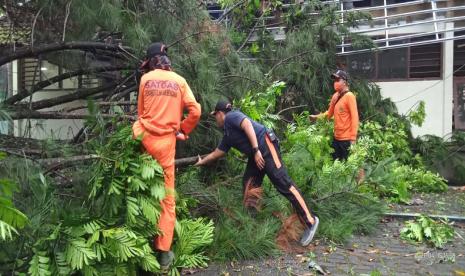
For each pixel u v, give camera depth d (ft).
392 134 26.71
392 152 25.49
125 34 16.22
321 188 17.06
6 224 7.42
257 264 13.44
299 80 24.76
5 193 8.38
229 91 18.49
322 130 21.22
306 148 16.90
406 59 33.09
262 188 16.16
